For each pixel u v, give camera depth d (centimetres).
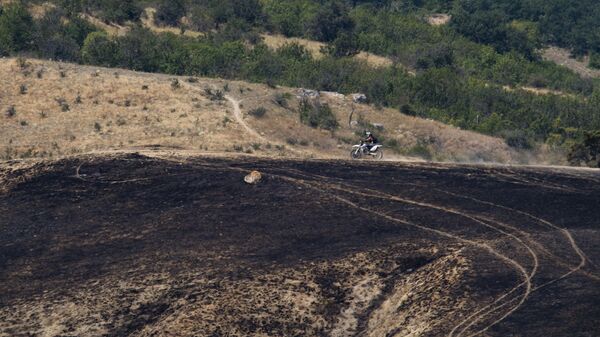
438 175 10606
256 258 8450
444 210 9544
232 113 14562
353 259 8438
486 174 10788
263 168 10481
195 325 7381
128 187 9900
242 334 7338
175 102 14675
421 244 8731
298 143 14025
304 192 9825
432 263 8381
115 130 13488
